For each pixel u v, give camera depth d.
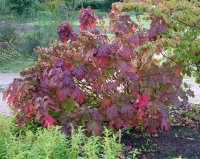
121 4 4.32
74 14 13.65
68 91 3.95
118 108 4.05
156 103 4.05
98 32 4.38
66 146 3.41
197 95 7.23
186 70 4.64
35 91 4.05
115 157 3.29
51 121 3.83
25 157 3.12
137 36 4.15
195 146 4.13
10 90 4.12
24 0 16.17
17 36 13.48
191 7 4.26
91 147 3.25
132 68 4.24
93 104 4.41
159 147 4.10
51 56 4.21
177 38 4.27
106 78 4.27
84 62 4.13
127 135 4.38
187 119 4.97
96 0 25.28
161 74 4.21
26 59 13.22
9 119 3.93
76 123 4.00
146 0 4.44
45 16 13.55
